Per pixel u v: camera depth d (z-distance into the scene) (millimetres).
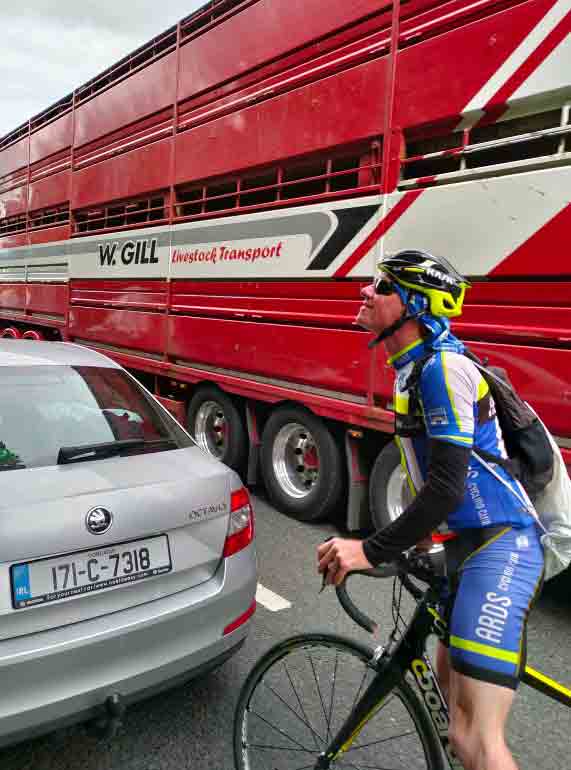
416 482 1800
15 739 1926
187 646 2314
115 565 2172
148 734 2486
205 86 5754
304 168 4805
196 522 2412
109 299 7633
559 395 3227
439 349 1677
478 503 1710
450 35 3662
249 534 2660
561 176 3164
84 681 2047
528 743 2527
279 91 4918
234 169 5402
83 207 8211
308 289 4719
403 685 1825
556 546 1754
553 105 3230
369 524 4727
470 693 1594
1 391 2666
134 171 6988
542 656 3174
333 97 4445
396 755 1864
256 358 5234
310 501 4895
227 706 2668
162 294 6539
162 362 6594
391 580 3984
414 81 3871
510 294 3424
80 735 2463
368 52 4180
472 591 1661
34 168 9883
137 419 2891
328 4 4449
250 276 5266
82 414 2730
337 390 4531
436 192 3752
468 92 3564
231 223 5477
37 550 1996
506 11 3377
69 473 2307
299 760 2031
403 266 1700
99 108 7750
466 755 1590
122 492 2236
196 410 6223
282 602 3646
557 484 1767
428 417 1644
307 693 2027
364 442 4633
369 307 1790
